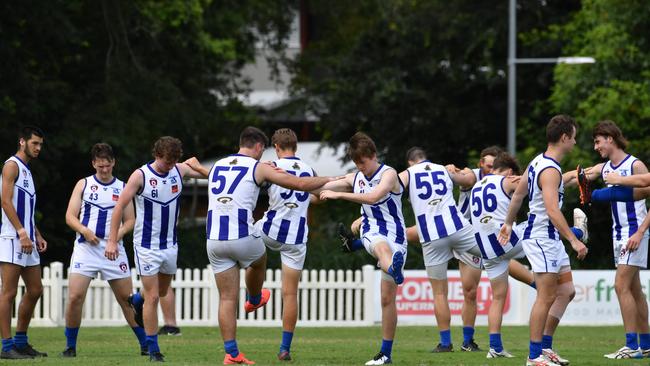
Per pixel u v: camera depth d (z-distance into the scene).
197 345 52.47
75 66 108.75
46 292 71.69
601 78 101.94
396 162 132.50
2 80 95.25
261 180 38.66
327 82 133.88
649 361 42.12
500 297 45.09
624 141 44.19
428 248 46.12
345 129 133.25
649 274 71.06
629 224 43.78
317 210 121.12
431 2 125.88
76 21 106.31
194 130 109.25
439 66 126.44
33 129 43.56
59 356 44.31
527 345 53.56
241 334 64.75
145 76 105.38
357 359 43.97
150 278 41.47
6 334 43.38
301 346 52.81
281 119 143.00
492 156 48.94
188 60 117.38
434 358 43.78
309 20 155.75
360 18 143.12
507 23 123.06
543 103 120.00
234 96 132.38
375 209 39.94
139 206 41.62
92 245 44.38
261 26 132.88
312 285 74.25
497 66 124.50
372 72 128.00
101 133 97.62
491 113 131.25
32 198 43.78
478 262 48.44
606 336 62.28
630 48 100.00
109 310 72.56
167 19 110.62
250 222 38.62
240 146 39.34
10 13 94.00
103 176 44.94
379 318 74.12
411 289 72.31
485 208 45.19
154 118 105.19
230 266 38.91
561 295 39.75
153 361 40.59
